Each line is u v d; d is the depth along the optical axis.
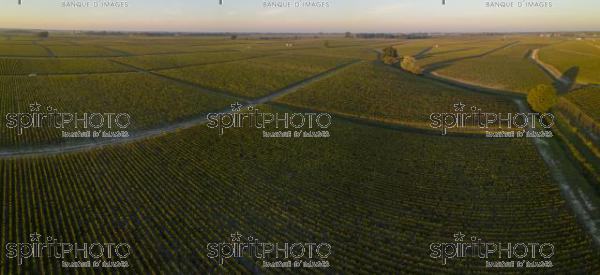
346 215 31.20
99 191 34.09
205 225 29.66
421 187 35.69
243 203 32.91
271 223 30.23
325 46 194.25
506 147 45.00
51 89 71.94
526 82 87.19
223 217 30.89
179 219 30.44
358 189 35.44
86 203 32.09
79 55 128.25
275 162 41.28
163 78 89.56
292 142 47.41
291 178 37.59
